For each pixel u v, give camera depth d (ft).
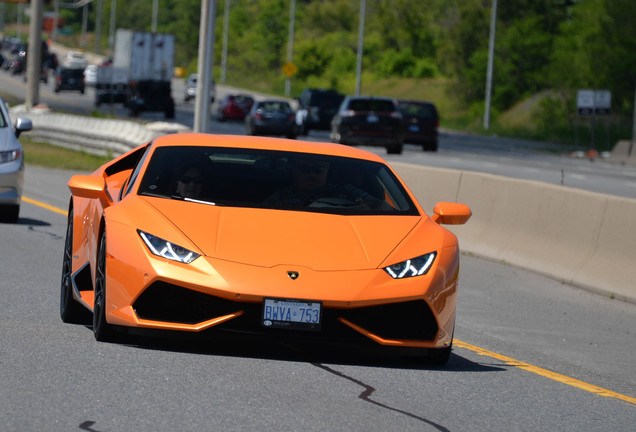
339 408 49.65
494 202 124.26
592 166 338.13
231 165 65.72
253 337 55.77
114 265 57.52
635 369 70.28
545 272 111.14
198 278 55.16
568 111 588.50
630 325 88.74
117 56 509.76
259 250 57.06
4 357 56.18
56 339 61.57
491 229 123.75
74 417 45.32
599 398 58.59
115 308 57.52
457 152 387.96
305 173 65.98
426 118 378.32
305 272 56.08
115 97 552.41
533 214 116.88
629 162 379.35
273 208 61.93
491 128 602.03
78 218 70.90
